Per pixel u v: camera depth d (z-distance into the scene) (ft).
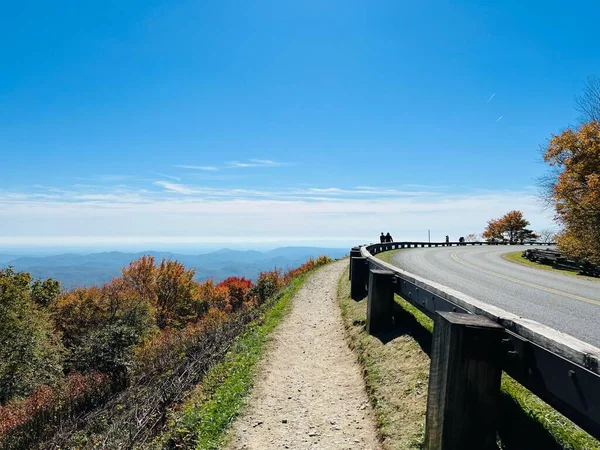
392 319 25.13
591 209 77.20
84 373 57.67
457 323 10.82
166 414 22.35
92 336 61.72
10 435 43.60
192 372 28.66
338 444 14.93
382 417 15.76
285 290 57.93
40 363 75.66
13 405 55.88
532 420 11.87
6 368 71.77
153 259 145.07
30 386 71.20
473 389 10.66
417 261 73.72
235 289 194.39
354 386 20.10
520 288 41.34
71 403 48.85
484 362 10.61
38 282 115.55
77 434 35.65
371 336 24.81
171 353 51.96
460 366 10.73
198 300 157.28
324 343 28.45
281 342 28.99
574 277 54.54
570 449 10.36
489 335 10.60
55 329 105.19
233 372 23.58
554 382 8.59
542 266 75.46
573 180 83.97
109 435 25.31
